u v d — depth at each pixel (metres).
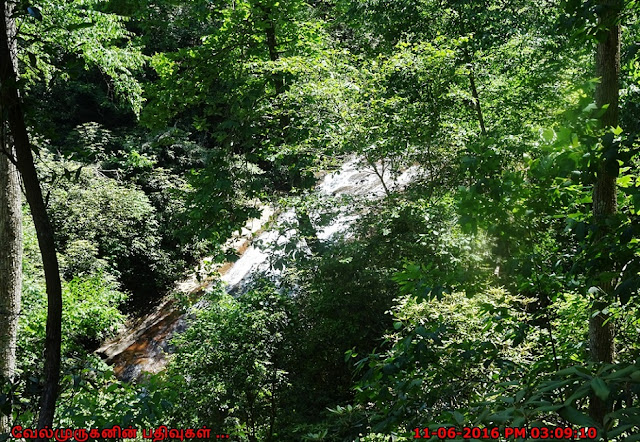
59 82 20.09
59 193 16.06
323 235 11.99
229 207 8.65
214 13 10.02
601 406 2.27
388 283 8.34
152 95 9.09
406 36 11.25
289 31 10.66
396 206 8.47
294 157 8.86
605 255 2.26
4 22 1.91
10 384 2.26
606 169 2.12
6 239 6.89
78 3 10.86
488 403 1.81
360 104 8.84
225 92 8.46
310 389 8.29
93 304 11.43
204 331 8.30
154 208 17.50
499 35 10.24
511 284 6.16
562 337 3.61
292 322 8.79
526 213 2.38
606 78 2.78
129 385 3.12
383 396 2.43
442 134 8.34
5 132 1.97
